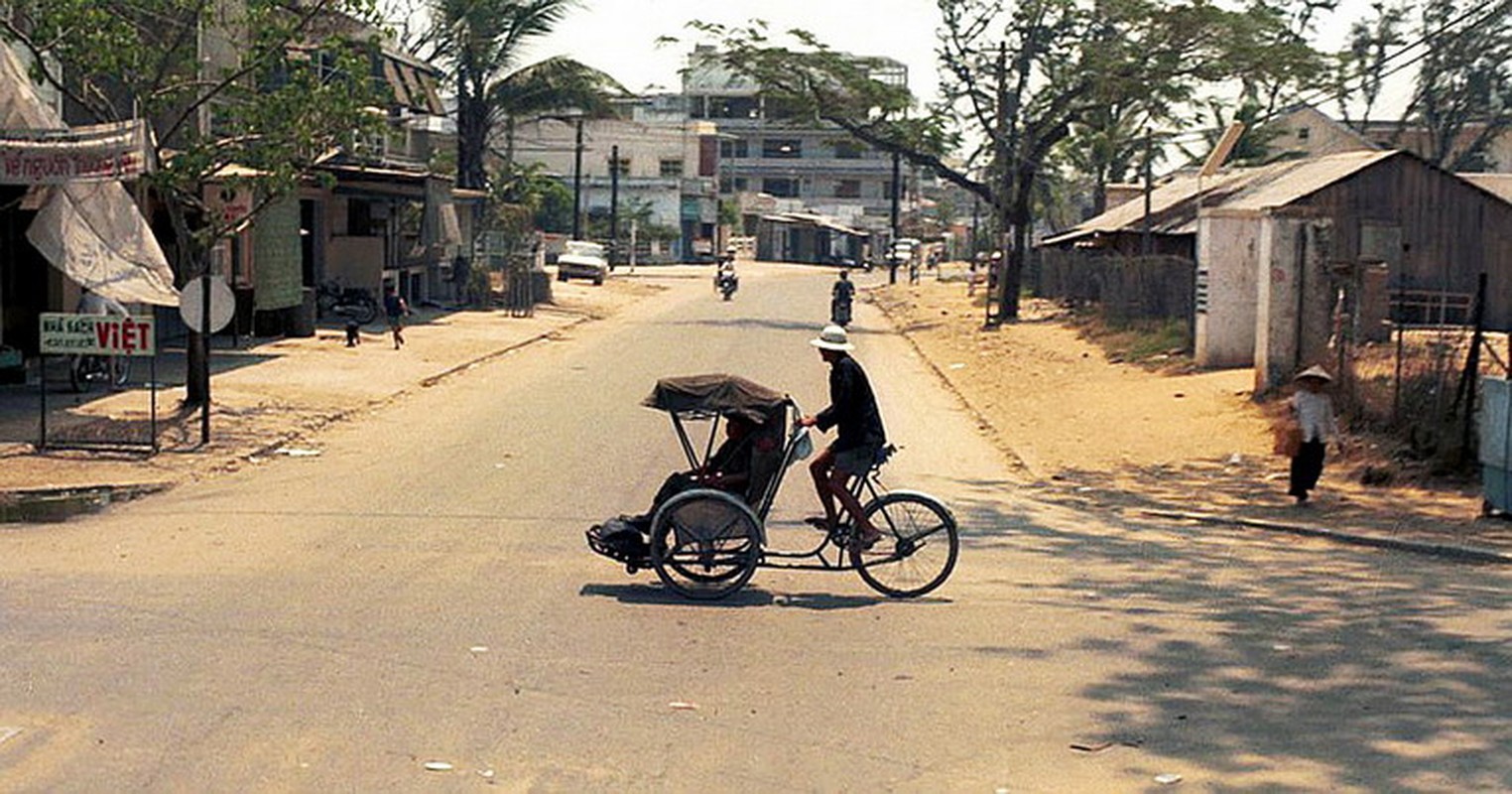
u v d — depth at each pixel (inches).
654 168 4237.2
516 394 1068.5
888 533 474.0
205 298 767.7
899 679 365.7
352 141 911.7
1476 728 326.0
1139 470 801.6
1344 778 291.7
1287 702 349.1
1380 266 1096.8
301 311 1381.6
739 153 5196.9
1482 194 1501.0
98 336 727.1
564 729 314.5
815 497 677.3
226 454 741.9
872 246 4881.9
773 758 300.5
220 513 593.6
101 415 836.6
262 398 949.2
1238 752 308.8
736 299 2546.8
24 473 670.5
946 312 2192.4
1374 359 941.8
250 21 862.5
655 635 406.3
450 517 593.9
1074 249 2263.8
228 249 1280.8
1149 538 615.5
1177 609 461.4
